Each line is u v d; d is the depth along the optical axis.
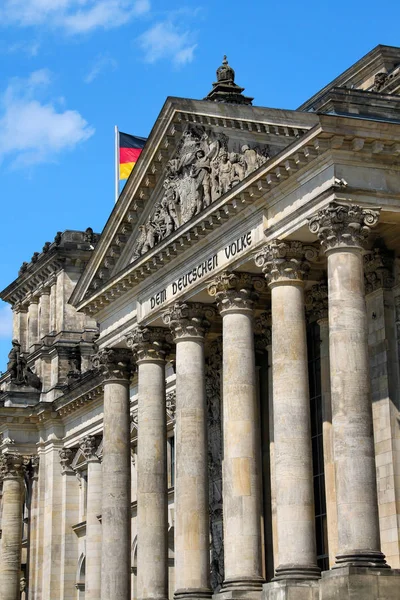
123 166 110.00
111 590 84.81
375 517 58.69
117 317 88.12
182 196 78.12
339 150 62.19
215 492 85.38
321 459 74.75
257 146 70.50
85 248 129.88
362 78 83.44
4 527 125.12
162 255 78.75
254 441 70.31
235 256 71.19
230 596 67.00
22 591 127.69
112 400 88.44
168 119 77.44
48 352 129.00
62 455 123.56
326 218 61.84
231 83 77.88
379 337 68.69
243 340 71.50
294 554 62.81
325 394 73.44
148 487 80.94
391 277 69.12
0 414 125.56
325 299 73.62
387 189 62.88
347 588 56.84
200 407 76.56
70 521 122.69
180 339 77.88
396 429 67.31
